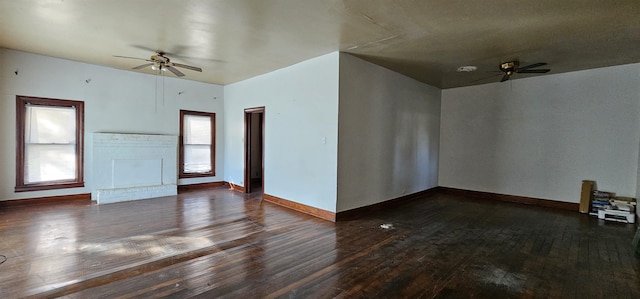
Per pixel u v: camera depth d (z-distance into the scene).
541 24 3.25
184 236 3.63
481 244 3.48
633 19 3.08
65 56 5.04
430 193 6.82
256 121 8.50
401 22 3.27
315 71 4.78
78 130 5.48
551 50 4.15
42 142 5.16
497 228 4.14
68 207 4.97
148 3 2.92
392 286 2.46
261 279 2.55
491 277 2.65
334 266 2.83
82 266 2.75
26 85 4.91
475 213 5.01
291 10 3.02
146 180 6.05
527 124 5.87
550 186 5.60
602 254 3.20
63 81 5.26
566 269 2.82
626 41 3.75
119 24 3.48
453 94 6.93
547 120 5.62
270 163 5.73
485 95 6.45
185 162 6.90
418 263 2.93
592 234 3.89
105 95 5.72
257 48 4.30
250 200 5.81
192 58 4.88
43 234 3.61
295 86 5.18
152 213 4.71
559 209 5.37
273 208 5.18
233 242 3.45
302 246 3.35
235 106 6.99
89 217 4.41
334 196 4.47
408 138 5.99
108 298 2.22
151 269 2.71
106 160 5.58
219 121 7.40
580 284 2.53
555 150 5.54
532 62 4.78
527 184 5.87
